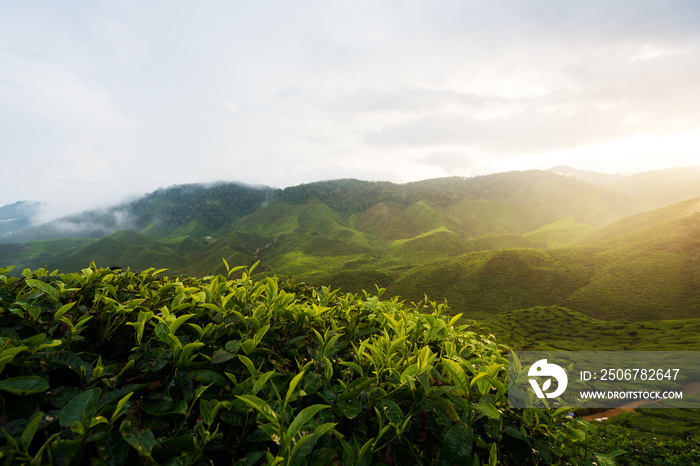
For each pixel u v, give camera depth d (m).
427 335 2.63
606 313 80.44
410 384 1.92
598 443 2.62
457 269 117.38
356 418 1.95
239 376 2.03
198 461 1.47
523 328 69.62
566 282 99.12
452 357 2.48
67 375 1.75
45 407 1.56
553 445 2.23
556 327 68.62
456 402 2.03
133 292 2.65
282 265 182.50
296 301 3.07
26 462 1.16
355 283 120.31
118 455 1.36
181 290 2.59
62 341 1.84
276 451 1.70
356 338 2.90
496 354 2.85
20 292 2.32
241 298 2.75
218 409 1.61
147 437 1.36
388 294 109.88
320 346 2.41
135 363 1.89
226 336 2.34
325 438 1.73
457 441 1.83
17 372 1.62
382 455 1.84
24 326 1.94
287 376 2.04
